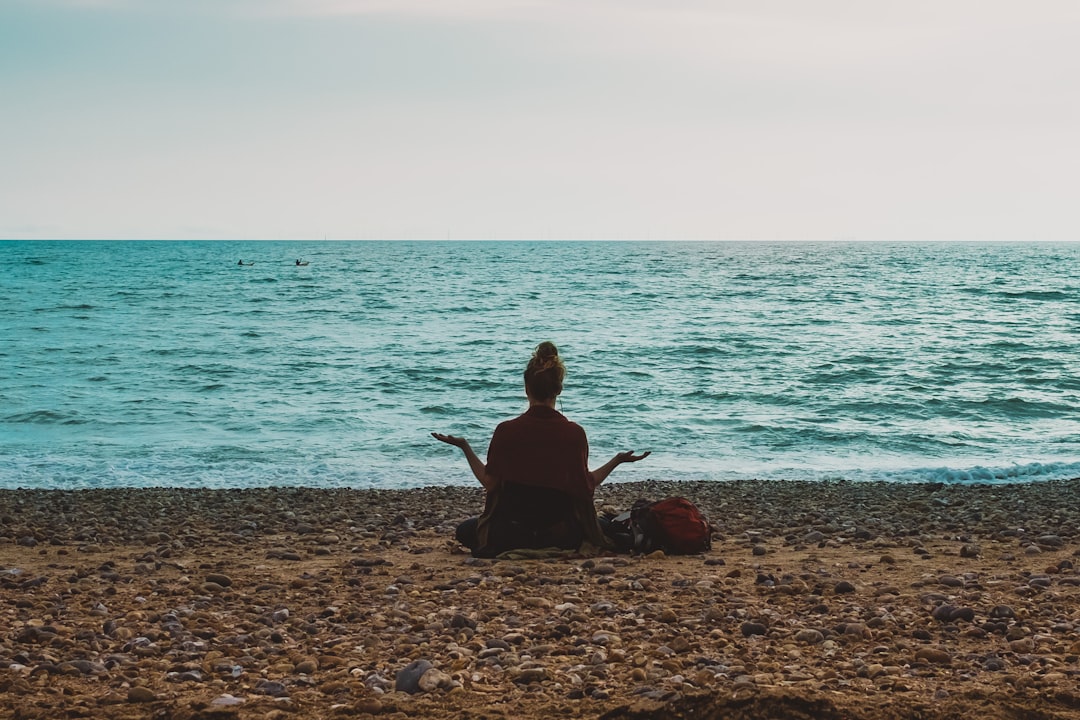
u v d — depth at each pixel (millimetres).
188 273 92438
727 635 5473
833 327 42000
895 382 26281
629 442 18750
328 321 45031
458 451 17828
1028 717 3756
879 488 14211
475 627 5676
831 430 19969
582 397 23672
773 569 7551
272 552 8578
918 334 38969
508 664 4840
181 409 21938
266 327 41750
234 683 4590
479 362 30328
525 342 35969
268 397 23797
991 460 17531
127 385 25438
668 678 4488
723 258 148625
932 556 8242
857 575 7309
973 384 26016
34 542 9406
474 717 3900
